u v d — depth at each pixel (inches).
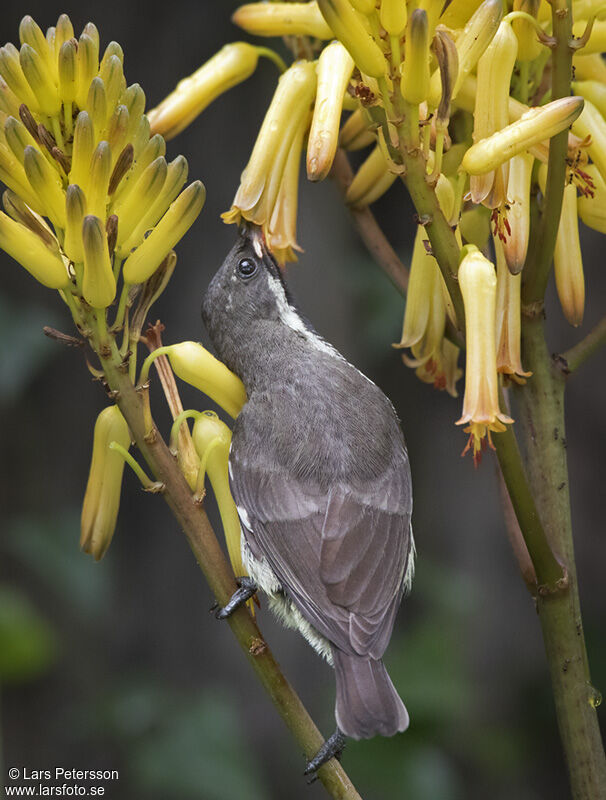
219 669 121.6
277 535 99.7
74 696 115.6
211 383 98.6
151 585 122.9
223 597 98.0
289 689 98.1
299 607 99.5
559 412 98.6
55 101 97.4
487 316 97.3
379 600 99.4
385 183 100.0
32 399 121.6
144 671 120.3
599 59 99.0
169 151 124.3
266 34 99.2
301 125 98.7
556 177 97.7
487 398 97.2
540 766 126.3
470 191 97.6
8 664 109.7
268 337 100.7
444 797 111.7
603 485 130.0
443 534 139.9
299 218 128.6
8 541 113.3
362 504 99.8
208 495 110.1
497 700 128.7
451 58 97.0
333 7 96.9
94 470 98.1
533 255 98.3
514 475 97.9
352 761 113.2
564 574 98.3
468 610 130.3
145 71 122.6
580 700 98.3
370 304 127.6
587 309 123.0
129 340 97.7
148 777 109.7
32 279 118.0
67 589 110.2
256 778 110.0
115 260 97.7
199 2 122.2
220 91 99.7
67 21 97.4
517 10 97.8
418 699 119.0
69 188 97.1
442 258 97.5
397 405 149.2
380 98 97.4
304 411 100.2
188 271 123.0
